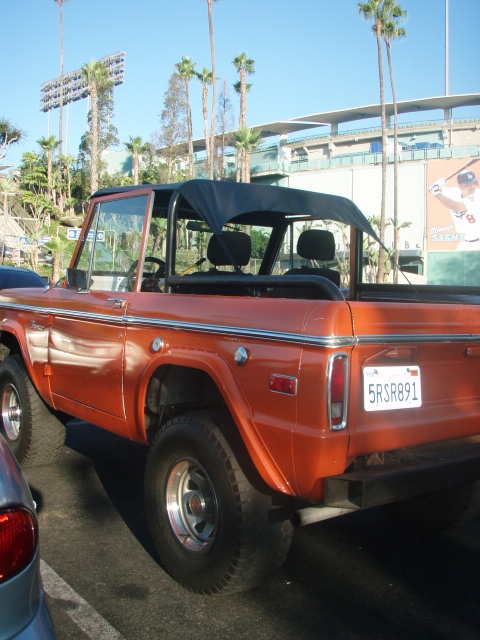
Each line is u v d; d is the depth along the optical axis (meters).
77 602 3.34
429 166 51.56
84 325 4.40
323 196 4.65
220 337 3.30
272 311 3.08
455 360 3.38
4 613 1.95
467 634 3.13
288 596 3.46
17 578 2.00
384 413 3.04
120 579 3.60
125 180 63.88
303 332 2.88
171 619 3.20
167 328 3.62
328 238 4.83
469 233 50.81
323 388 2.80
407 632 3.14
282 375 2.95
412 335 3.10
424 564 3.92
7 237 44.41
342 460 2.87
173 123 60.12
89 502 4.78
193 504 3.43
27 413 5.24
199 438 3.29
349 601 3.43
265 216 4.95
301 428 2.86
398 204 52.66
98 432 6.83
